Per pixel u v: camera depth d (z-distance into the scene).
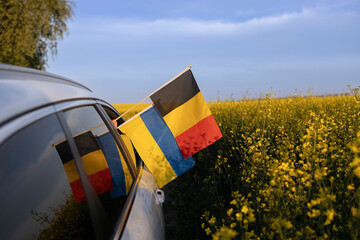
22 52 21.23
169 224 3.61
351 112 4.83
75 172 1.27
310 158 2.54
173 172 2.80
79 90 1.86
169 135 2.87
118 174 1.76
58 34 24.39
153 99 2.90
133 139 2.78
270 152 3.91
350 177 2.38
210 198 3.75
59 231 1.11
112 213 1.41
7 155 0.94
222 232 1.54
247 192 3.17
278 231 1.56
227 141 5.29
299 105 7.66
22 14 20.09
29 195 1.01
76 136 1.45
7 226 0.87
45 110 1.22
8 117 0.97
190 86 2.99
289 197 2.20
